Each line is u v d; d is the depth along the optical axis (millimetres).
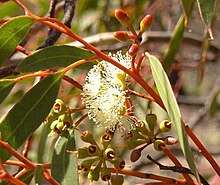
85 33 736
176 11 708
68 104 562
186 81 868
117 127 339
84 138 339
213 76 903
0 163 320
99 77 339
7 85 346
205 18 385
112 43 636
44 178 335
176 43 494
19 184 321
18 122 341
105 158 336
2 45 341
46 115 344
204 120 906
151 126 341
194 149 715
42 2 698
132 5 680
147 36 665
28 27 341
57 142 351
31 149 554
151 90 334
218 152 849
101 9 707
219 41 773
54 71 380
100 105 335
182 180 349
